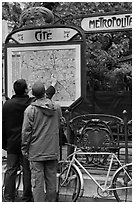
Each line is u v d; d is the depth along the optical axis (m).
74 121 7.48
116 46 13.05
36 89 5.92
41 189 5.95
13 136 6.49
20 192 7.57
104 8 11.70
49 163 6.02
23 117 6.49
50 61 8.28
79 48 8.02
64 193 6.67
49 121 5.93
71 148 7.50
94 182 6.84
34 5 10.47
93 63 13.65
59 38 8.17
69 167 6.60
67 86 8.16
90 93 14.49
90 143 7.26
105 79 14.90
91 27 8.12
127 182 6.61
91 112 14.43
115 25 7.94
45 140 5.89
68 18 8.29
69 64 8.13
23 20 8.42
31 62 8.45
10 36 8.60
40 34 8.33
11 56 8.61
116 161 7.14
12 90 8.60
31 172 6.00
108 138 7.19
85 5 11.64
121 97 14.21
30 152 5.95
